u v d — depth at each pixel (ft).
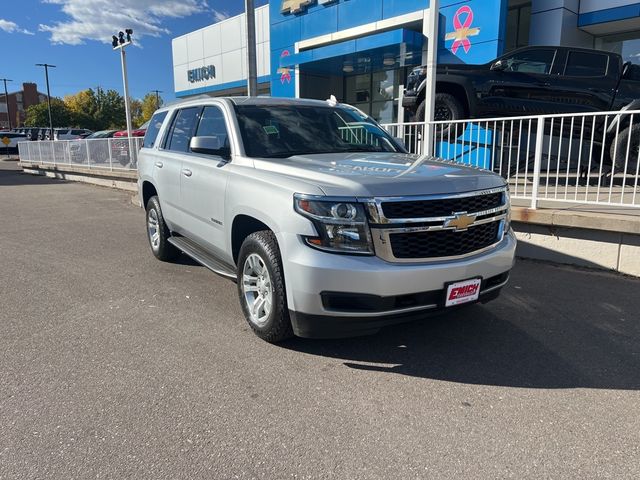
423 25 45.42
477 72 28.25
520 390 10.64
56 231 29.45
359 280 10.41
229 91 90.48
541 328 13.91
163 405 10.06
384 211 10.52
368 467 8.20
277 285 11.71
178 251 21.17
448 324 14.19
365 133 16.67
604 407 9.96
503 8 40.04
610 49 44.45
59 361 12.03
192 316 14.92
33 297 16.90
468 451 8.60
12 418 9.62
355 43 47.75
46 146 71.26
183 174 16.99
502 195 12.51
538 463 8.28
